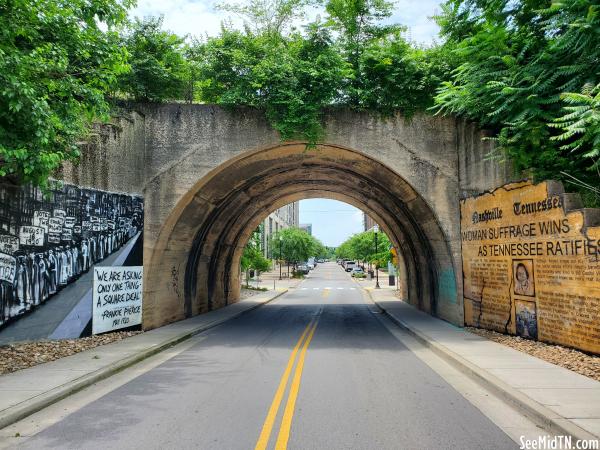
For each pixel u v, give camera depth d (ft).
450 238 49.88
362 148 50.39
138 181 48.34
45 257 36.96
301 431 17.98
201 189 52.37
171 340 40.63
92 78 33.63
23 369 28.50
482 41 41.37
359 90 48.75
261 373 28.84
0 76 24.75
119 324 44.14
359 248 233.96
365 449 16.11
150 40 48.96
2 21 25.76
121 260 44.93
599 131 29.76
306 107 47.62
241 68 49.62
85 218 40.88
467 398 22.88
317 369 29.96
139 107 50.11
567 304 32.86
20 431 18.38
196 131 50.19
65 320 38.37
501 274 41.88
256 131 50.14
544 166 39.99
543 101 36.81
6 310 33.94
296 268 232.73
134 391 24.56
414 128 50.55
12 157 26.68
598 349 29.76
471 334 43.21
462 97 42.93
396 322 56.54
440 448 16.19
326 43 50.06
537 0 37.73
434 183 50.21
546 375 25.86
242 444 16.63
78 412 20.85
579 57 35.04
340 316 66.33
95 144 42.32
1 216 33.71
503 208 41.47
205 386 25.57
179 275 57.36
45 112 26.53
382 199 69.31
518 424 18.81
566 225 33.06
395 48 50.37
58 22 29.30
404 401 22.31
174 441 17.02
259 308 80.38
